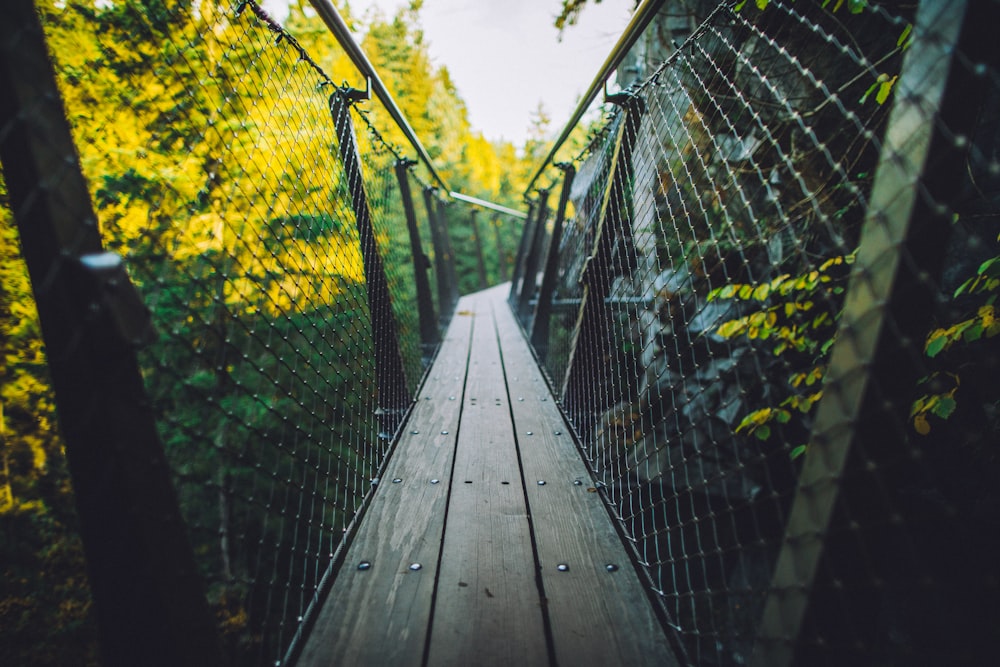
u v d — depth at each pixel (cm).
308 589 112
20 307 280
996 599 157
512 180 3156
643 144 175
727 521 342
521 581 120
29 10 57
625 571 124
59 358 61
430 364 341
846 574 60
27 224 58
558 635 104
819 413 62
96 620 66
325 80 177
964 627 134
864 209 216
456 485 169
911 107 53
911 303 54
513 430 221
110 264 62
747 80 216
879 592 59
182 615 69
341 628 105
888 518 58
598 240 209
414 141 313
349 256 185
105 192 215
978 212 173
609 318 194
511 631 105
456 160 1875
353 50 175
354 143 199
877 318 55
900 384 55
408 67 1446
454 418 236
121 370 63
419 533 140
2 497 295
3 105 55
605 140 238
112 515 64
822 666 62
